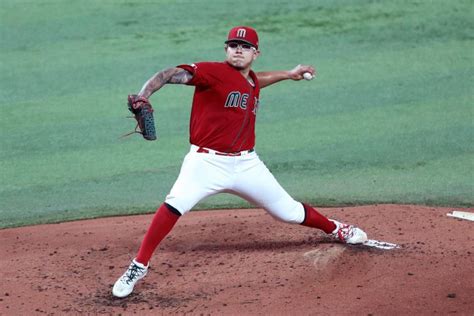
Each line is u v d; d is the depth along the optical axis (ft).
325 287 67.82
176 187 67.97
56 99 127.75
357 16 155.22
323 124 119.75
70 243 82.43
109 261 76.74
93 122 120.37
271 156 109.70
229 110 66.49
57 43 145.79
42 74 135.64
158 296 68.39
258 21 152.46
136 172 105.50
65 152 111.45
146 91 61.82
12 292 69.67
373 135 115.96
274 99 128.57
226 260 74.64
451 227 82.23
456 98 127.85
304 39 146.41
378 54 142.61
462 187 99.45
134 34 147.95
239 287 68.69
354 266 71.00
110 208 95.25
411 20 154.10
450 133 116.26
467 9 158.20
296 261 72.13
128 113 123.03
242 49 66.23
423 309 63.31
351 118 121.49
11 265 76.28
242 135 67.97
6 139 115.34
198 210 94.68
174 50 141.18
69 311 65.92
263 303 65.51
